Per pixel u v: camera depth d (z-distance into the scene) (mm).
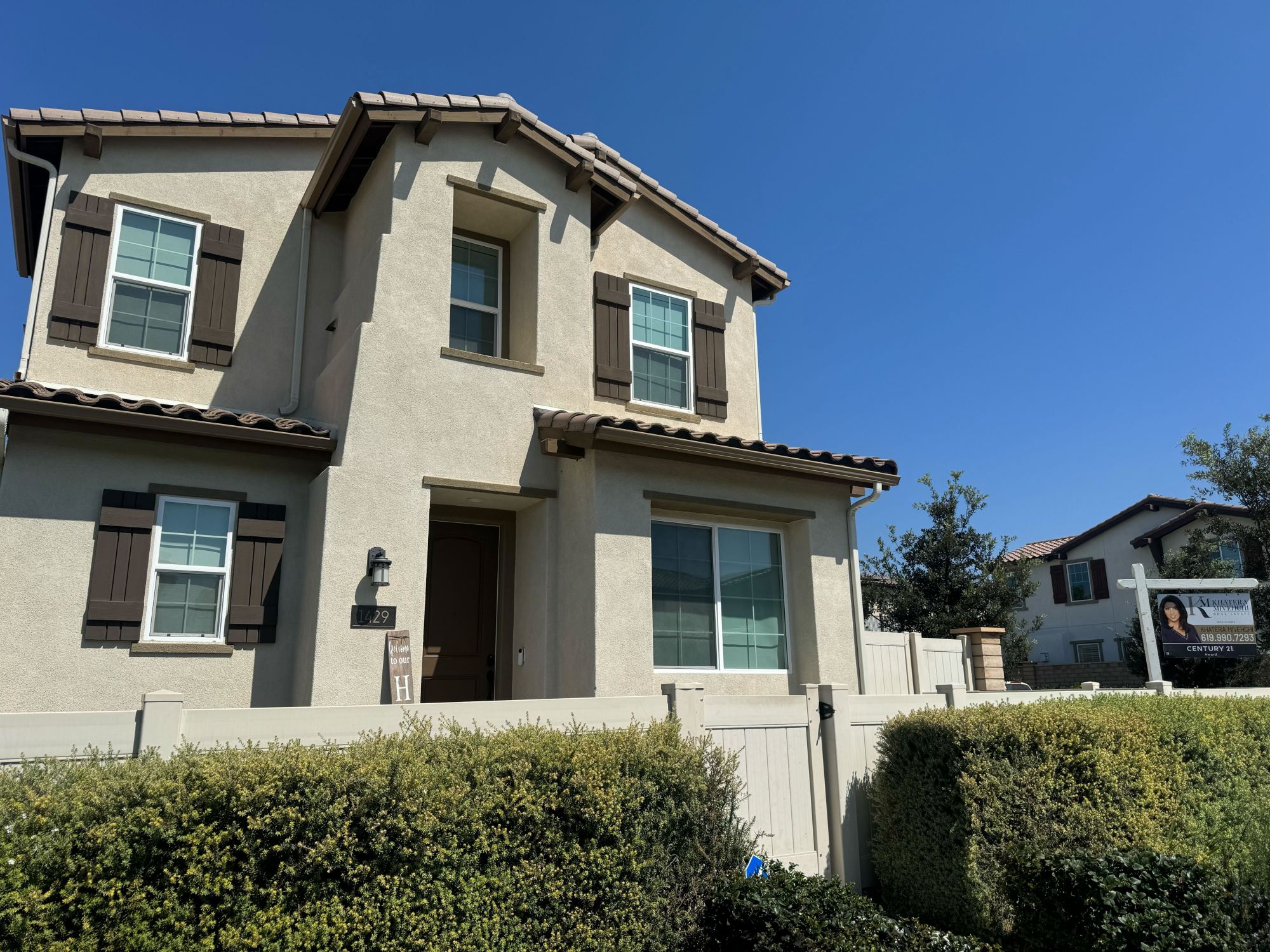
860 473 10938
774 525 11180
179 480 8609
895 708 8539
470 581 10438
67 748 4703
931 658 13180
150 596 8305
